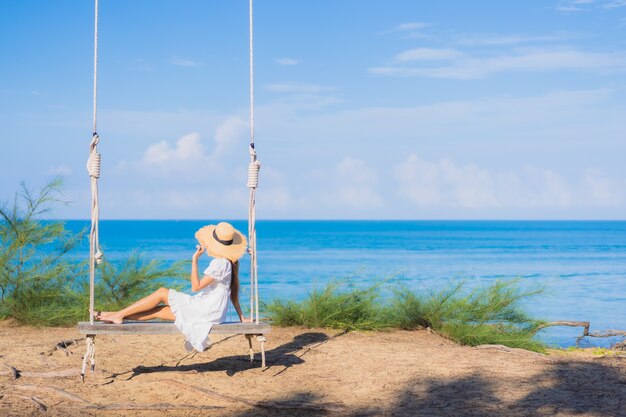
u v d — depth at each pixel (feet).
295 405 20.01
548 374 24.30
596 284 119.65
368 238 411.95
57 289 37.40
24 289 36.27
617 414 19.26
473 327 33.86
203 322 22.49
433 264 183.01
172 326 22.13
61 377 23.32
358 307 35.55
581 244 335.06
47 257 37.70
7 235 37.22
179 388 22.17
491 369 25.09
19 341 30.30
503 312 35.96
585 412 19.45
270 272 154.92
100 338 31.01
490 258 214.28
